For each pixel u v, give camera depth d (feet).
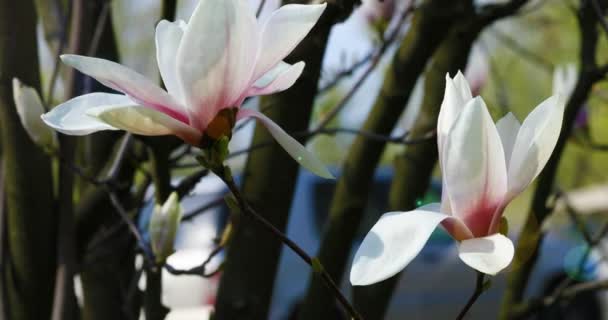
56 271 4.48
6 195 4.42
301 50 4.41
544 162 3.56
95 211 4.58
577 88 4.78
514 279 4.83
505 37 5.87
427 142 4.90
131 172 4.62
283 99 4.49
